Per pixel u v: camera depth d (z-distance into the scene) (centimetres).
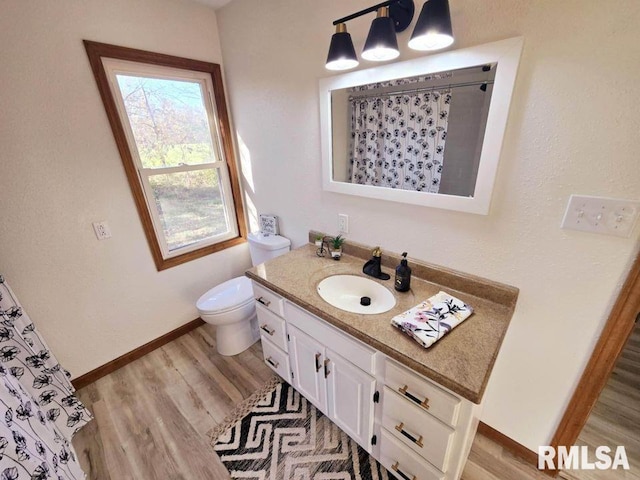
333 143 155
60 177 158
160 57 178
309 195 184
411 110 121
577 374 112
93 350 189
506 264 116
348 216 166
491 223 114
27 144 146
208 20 193
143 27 169
